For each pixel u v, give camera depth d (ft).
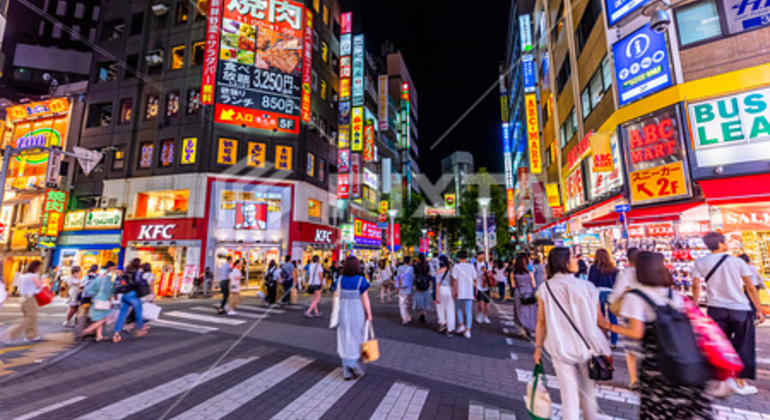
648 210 34.91
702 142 31.24
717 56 31.55
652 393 7.35
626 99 37.63
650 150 35.14
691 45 32.83
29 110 71.92
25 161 69.87
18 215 69.97
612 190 40.98
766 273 28.84
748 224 28.22
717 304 13.28
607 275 20.10
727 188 29.25
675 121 32.99
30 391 14.43
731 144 29.96
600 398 13.43
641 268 8.10
